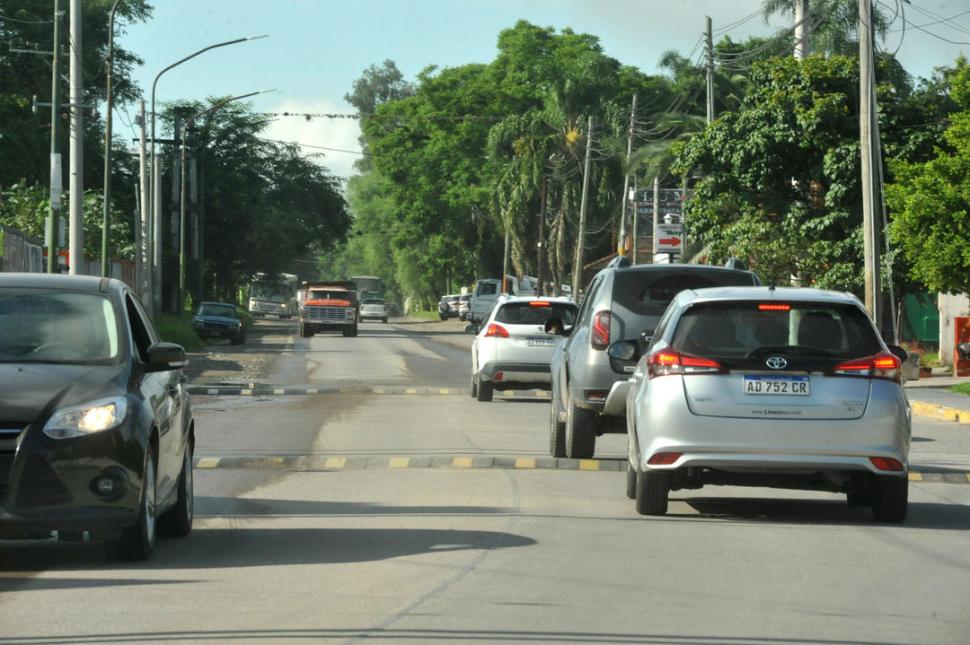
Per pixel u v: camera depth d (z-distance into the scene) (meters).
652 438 22.69
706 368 22.45
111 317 20.08
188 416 21.77
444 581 17.30
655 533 21.48
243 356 95.69
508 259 187.25
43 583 17.09
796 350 22.44
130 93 156.38
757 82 80.56
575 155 161.12
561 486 27.73
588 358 30.98
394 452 34.28
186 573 17.81
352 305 140.62
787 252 76.12
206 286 185.25
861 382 22.41
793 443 22.19
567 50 181.75
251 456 33.00
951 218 60.78
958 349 74.25
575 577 17.59
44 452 17.56
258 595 16.33
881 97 76.25
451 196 190.62
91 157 152.00
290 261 190.88
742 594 16.55
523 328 53.00
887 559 19.27
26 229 111.81
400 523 22.47
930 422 48.22
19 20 134.50
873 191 62.53
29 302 20.11
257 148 187.38
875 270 62.34
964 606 15.98
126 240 138.62
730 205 80.56
